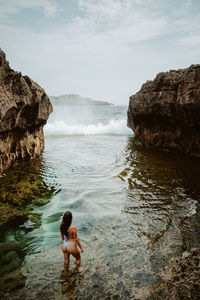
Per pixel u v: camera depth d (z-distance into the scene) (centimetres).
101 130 3017
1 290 411
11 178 1025
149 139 1864
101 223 662
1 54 972
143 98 1769
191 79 1286
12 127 1116
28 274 455
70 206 778
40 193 884
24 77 1302
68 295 400
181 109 1392
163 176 1072
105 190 920
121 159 1439
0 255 515
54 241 576
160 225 647
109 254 519
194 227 630
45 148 1834
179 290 408
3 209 732
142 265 479
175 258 500
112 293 404
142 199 826
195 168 1186
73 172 1170
